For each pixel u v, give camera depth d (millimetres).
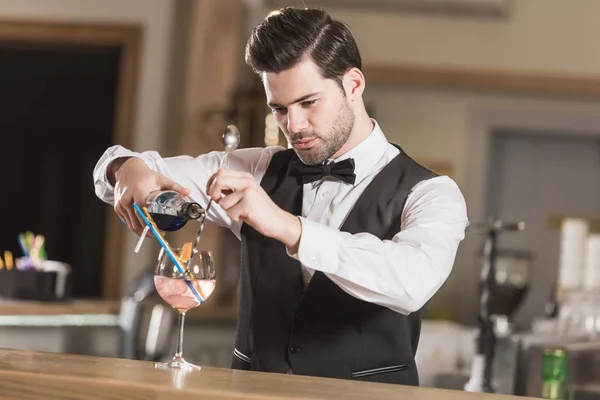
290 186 2514
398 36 7738
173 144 7023
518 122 7770
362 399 1663
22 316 4094
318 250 2018
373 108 7812
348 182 2422
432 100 7789
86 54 7508
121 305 4621
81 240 7523
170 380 1767
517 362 3992
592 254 4777
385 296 2062
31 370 1806
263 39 2201
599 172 8000
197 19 6988
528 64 7660
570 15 7637
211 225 6676
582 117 7730
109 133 7539
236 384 1759
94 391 1719
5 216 7555
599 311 4375
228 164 2619
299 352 2344
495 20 7668
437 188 2371
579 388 3746
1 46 7254
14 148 7598
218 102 6918
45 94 7578
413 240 2160
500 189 8070
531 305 7934
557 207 8016
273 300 2400
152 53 7047
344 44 2248
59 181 7578
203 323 6227
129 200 2193
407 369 2365
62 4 7121
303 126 2232
